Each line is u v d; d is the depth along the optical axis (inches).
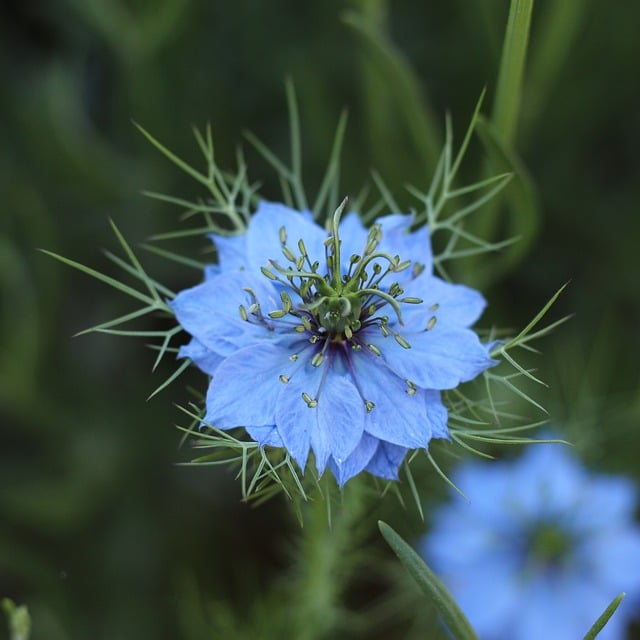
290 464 10.2
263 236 10.7
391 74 12.8
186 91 15.2
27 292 14.4
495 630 13.2
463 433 10.5
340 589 12.6
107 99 16.0
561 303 15.3
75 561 14.8
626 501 13.5
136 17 14.3
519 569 13.3
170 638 14.8
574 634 13.2
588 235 15.4
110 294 15.5
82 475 14.8
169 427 15.1
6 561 14.6
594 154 15.8
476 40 15.2
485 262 14.9
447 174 11.1
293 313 10.4
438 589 10.2
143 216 15.3
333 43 15.4
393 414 10.4
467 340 10.5
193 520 15.0
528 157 15.5
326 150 15.1
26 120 14.8
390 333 10.6
